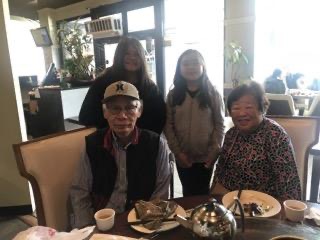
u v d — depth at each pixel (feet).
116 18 18.40
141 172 4.70
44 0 20.72
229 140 4.83
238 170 4.65
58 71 16.69
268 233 3.06
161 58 17.12
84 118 6.46
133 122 4.65
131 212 3.63
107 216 3.42
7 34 7.80
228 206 3.51
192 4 15.93
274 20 14.99
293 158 4.41
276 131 4.47
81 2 21.43
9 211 8.70
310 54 15.42
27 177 4.45
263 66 15.39
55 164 4.75
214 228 2.68
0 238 7.52
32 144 4.58
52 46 23.38
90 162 4.63
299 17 14.93
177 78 6.52
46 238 2.90
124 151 4.68
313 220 3.34
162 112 6.60
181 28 16.51
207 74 6.43
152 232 3.20
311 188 6.41
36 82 20.90
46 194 4.60
